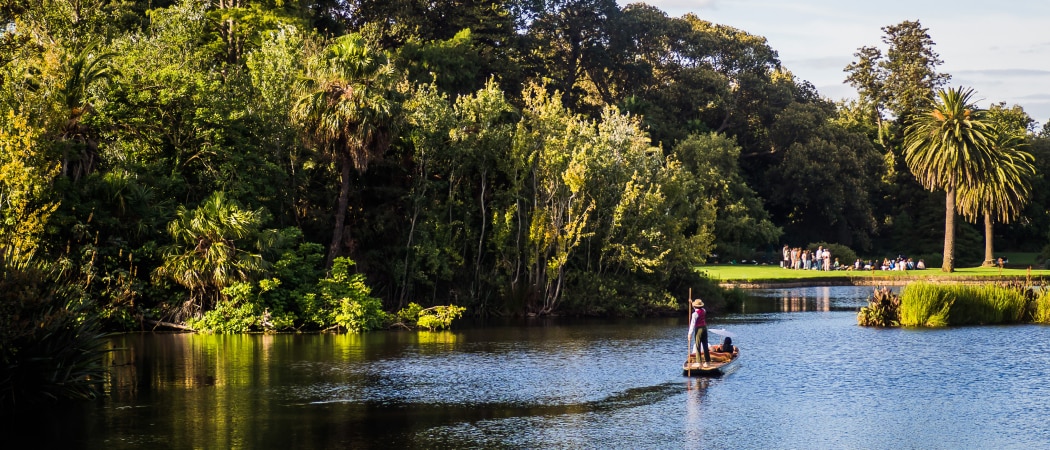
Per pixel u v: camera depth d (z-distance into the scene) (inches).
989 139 3282.5
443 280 1829.5
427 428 786.2
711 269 3245.6
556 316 1820.9
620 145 1967.3
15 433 755.4
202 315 1466.5
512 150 1824.6
